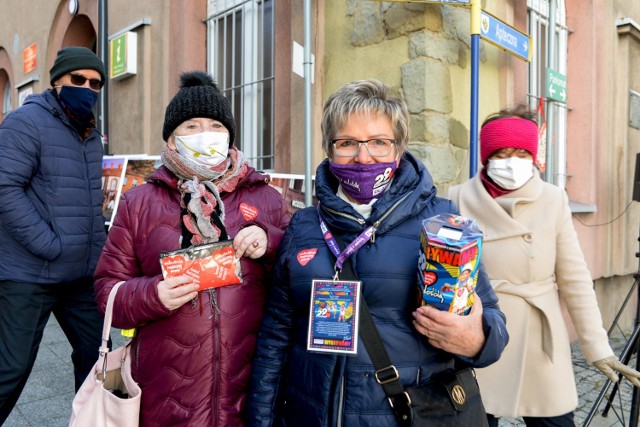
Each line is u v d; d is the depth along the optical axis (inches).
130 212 62.4
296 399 51.2
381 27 133.3
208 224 59.8
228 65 185.5
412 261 48.8
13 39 345.7
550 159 166.9
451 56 131.4
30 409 118.0
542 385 71.6
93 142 97.2
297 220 57.2
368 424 46.7
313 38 148.3
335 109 53.5
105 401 56.8
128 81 219.1
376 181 52.6
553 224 73.7
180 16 190.5
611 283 213.0
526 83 163.5
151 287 55.4
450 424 46.1
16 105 345.7
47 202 87.6
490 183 79.7
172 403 57.8
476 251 44.1
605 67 202.5
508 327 72.7
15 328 86.6
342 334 47.6
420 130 124.5
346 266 49.8
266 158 171.0
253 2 173.2
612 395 107.7
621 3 215.2
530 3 179.8
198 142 61.6
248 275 61.0
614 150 210.5
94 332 97.0
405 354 47.9
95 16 248.1
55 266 88.4
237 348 59.4
